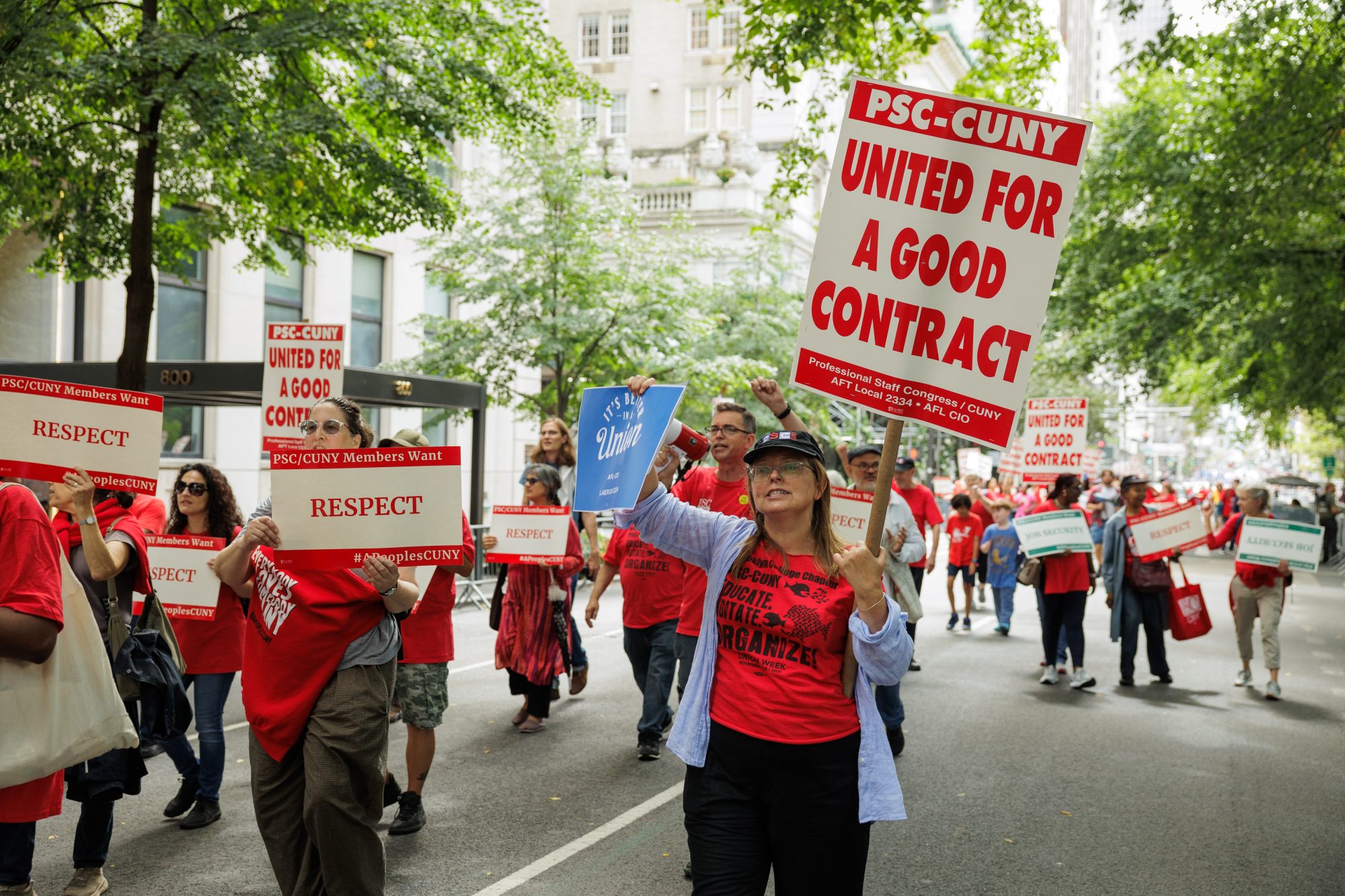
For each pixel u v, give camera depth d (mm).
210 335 17719
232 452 18109
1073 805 6359
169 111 10711
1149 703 9594
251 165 10266
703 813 3150
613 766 6988
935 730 8352
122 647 4871
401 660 5672
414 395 13391
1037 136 3311
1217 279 19750
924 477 44312
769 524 3275
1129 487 10750
